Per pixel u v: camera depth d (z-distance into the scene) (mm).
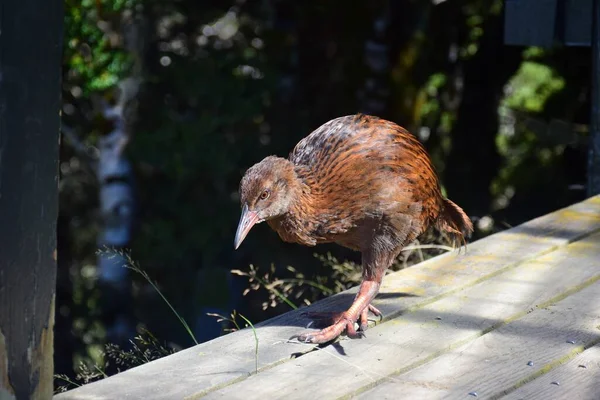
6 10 2807
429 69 12828
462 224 4957
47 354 3178
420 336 4297
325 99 12906
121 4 10484
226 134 13102
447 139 12992
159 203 13086
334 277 7211
